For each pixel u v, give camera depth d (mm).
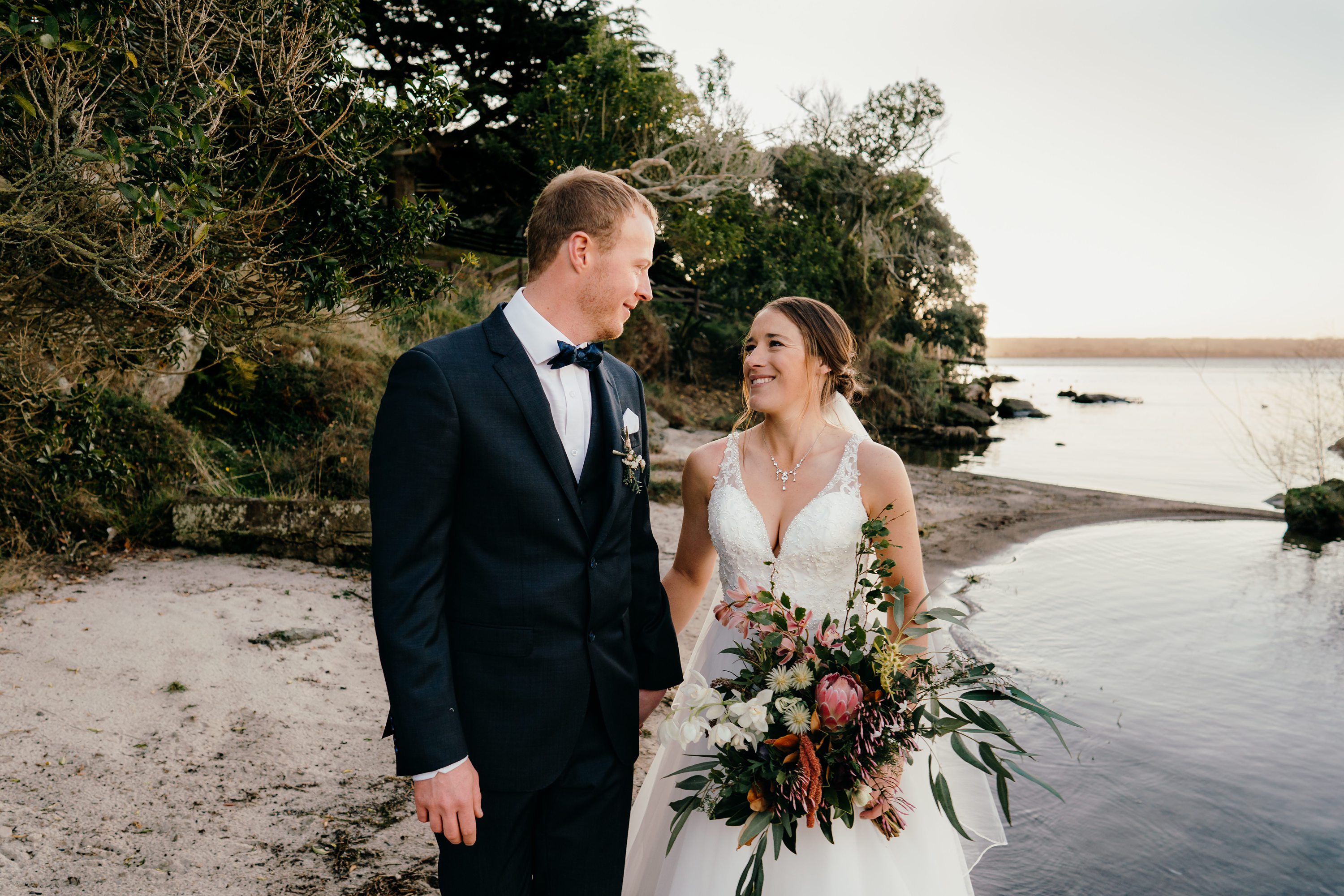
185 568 5727
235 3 4637
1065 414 33531
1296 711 4578
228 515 6172
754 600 2180
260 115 4648
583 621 1809
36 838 2670
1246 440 21250
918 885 2100
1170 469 16562
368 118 5281
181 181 3867
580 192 1787
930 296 25344
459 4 15461
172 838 2742
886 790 1961
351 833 2838
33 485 5746
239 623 4723
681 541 2566
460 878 1755
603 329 1861
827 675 1878
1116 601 6973
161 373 5613
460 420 1687
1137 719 4434
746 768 1874
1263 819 3406
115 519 6141
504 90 17047
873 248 22062
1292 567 8328
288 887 2523
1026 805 3480
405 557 1634
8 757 3158
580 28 16344
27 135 3949
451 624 1747
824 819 1906
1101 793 3609
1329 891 2916
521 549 1736
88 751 3262
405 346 10969
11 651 4109
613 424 1908
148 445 6805
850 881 1973
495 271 17422
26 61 3816
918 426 23047
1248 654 5566
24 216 3908
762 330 2326
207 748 3369
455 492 1720
